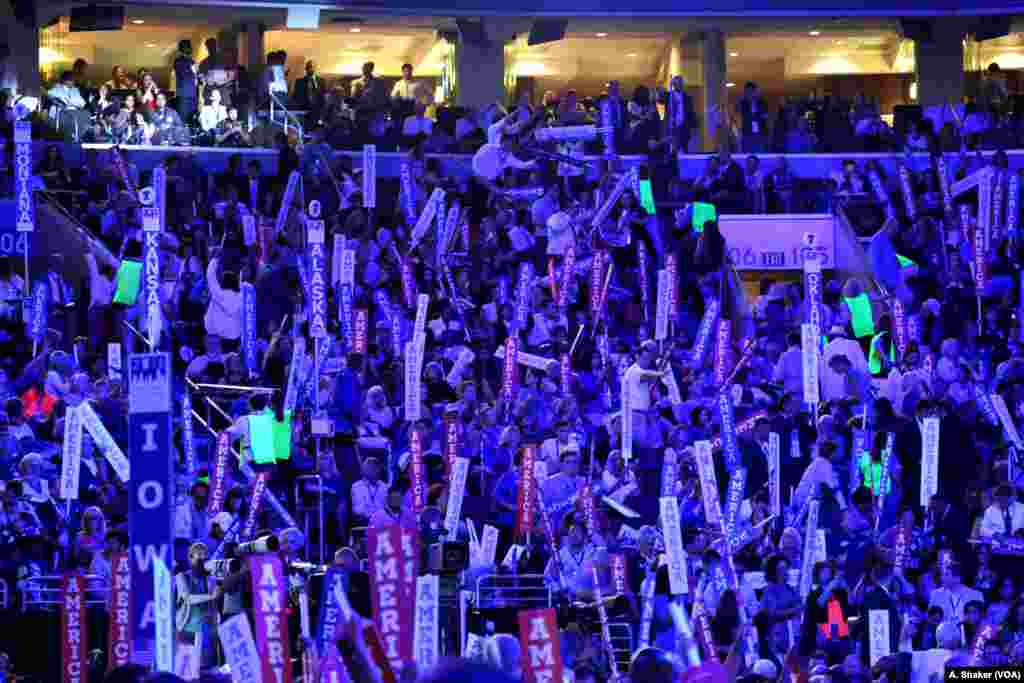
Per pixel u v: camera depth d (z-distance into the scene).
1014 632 31.41
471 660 8.16
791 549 31.28
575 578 29.73
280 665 17.88
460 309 44.56
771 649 28.94
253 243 47.81
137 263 43.81
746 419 38.59
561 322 43.69
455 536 31.09
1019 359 43.03
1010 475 37.12
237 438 33.44
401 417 37.94
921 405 37.91
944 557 32.41
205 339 40.72
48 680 30.45
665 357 36.72
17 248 47.53
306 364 35.72
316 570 26.61
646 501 34.78
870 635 28.64
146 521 15.89
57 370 37.34
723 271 49.56
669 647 28.77
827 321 43.81
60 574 31.14
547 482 33.69
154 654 15.80
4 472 33.38
